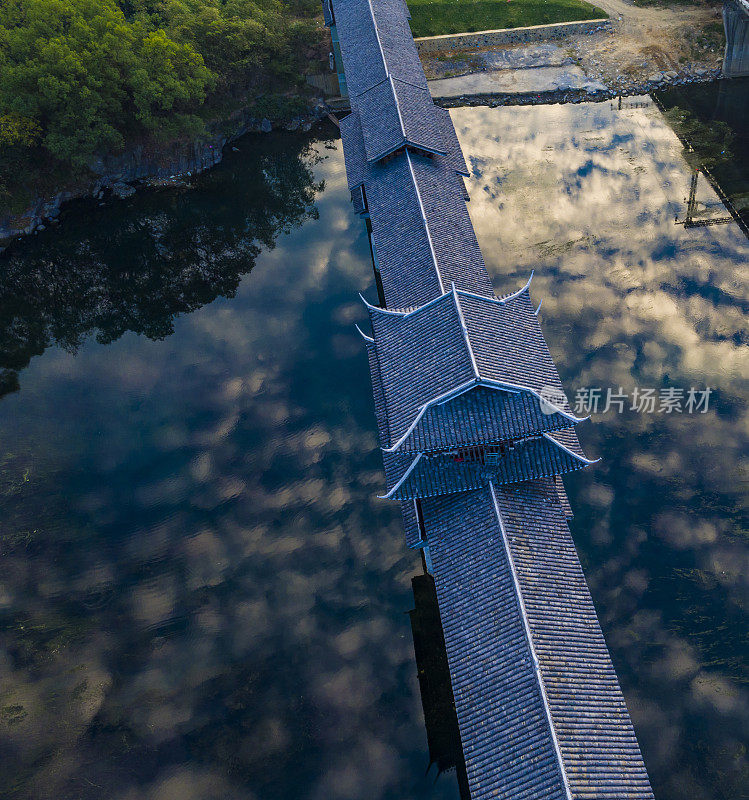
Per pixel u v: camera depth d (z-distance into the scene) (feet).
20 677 173.58
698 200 274.57
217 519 201.77
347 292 262.06
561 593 142.51
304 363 239.71
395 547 192.95
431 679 168.66
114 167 314.35
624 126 314.14
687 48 341.82
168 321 261.85
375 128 240.73
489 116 327.88
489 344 156.56
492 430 148.05
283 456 214.48
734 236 258.98
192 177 320.29
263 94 344.08
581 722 124.06
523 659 130.52
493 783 121.49
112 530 200.85
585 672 131.64
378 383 190.70
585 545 186.70
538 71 343.05
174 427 224.94
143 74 291.79
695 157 293.84
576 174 291.38
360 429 219.41
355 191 259.80
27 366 252.83
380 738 160.45
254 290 268.41
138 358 248.73
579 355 227.81
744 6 292.61
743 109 314.96
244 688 169.78
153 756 160.25
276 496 205.67
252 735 162.30
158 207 308.81
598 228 267.18
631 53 344.08
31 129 293.64
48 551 196.95
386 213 223.10
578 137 310.65
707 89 327.67
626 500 194.18
